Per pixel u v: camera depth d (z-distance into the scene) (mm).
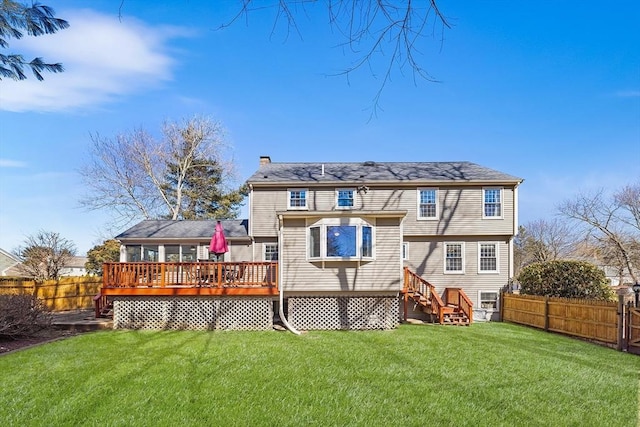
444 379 8125
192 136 35844
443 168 22844
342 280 15039
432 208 20969
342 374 8430
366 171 22516
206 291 14914
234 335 13477
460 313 17609
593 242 35406
